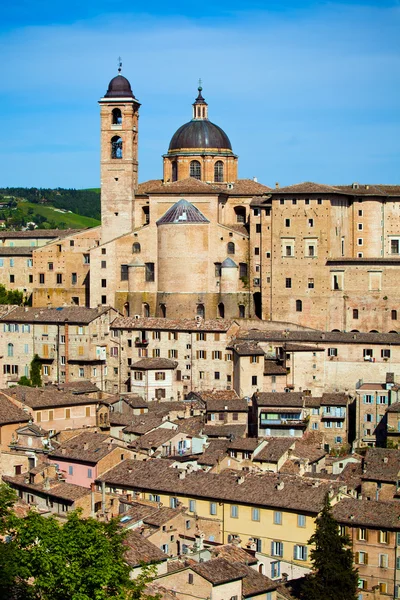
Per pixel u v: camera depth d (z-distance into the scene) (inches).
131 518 7086.6
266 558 7313.0
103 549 5339.6
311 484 7682.1
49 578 5231.3
